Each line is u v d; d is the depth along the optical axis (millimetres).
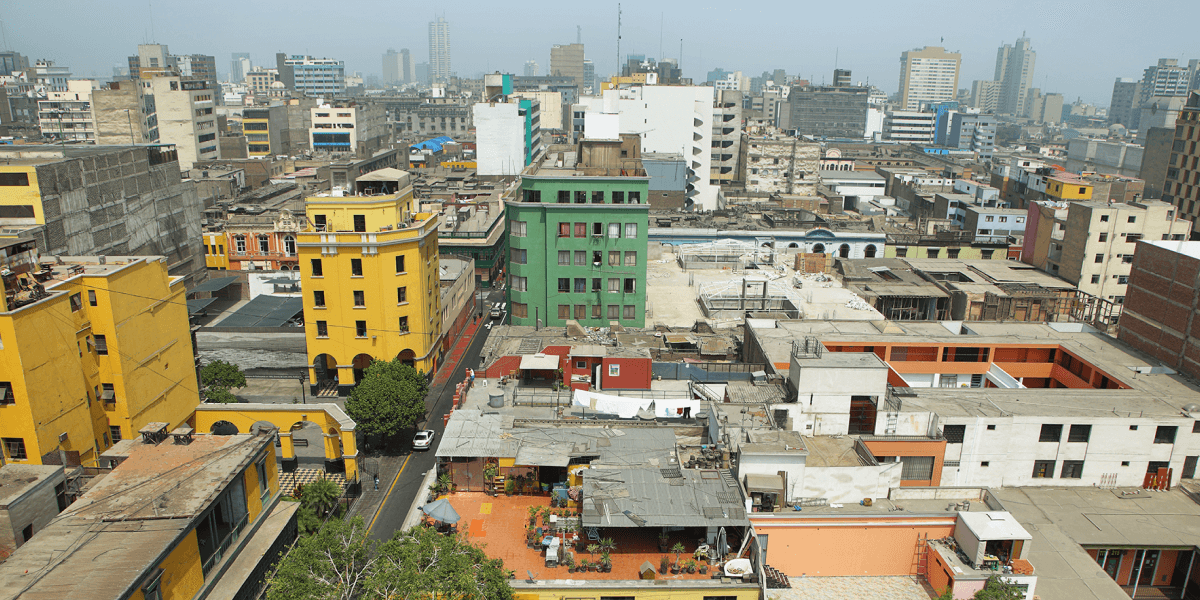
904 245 127062
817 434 52469
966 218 140625
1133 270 69438
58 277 54906
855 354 54688
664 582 40750
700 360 69500
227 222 121062
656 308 86750
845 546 45750
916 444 50156
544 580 40844
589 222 83500
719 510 43500
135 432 57844
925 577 46312
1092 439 52250
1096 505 51312
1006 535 43344
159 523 34500
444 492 49375
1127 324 70062
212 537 37625
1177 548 47438
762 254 106688
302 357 89250
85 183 92562
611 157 88812
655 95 188125
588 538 43938
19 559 31797
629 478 46312
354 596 37750
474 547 40938
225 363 80250
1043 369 70312
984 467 52156
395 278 80625
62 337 51781
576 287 85875
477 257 134875
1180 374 62156
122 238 99938
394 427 69062
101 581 30469
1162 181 196875
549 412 57094
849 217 153625
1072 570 44781
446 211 147125
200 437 43562
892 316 91375
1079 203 103312
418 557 37094
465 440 51031
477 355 100375
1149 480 53469
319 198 78625
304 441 71812
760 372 58375
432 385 89312
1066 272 104062
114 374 56062
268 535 42062
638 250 84250
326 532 39281
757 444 46969
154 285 60219
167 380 62125
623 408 55688
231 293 111375
